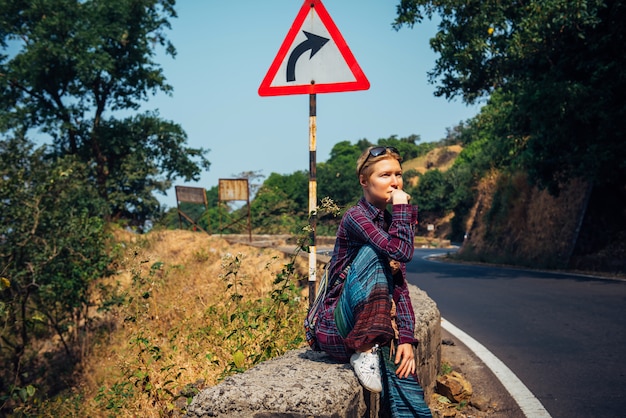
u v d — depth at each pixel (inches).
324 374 94.1
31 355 408.2
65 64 1069.1
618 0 560.7
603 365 216.7
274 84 158.2
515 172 1039.6
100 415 250.8
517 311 352.8
